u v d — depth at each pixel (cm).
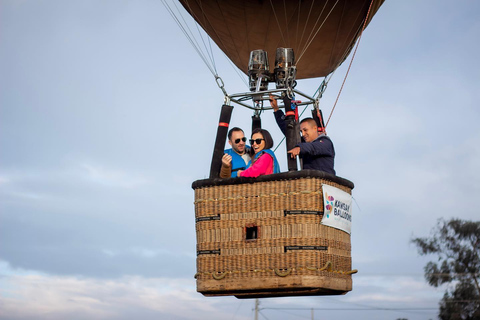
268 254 562
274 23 704
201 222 588
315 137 625
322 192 561
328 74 741
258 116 686
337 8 676
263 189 570
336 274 578
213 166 593
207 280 580
